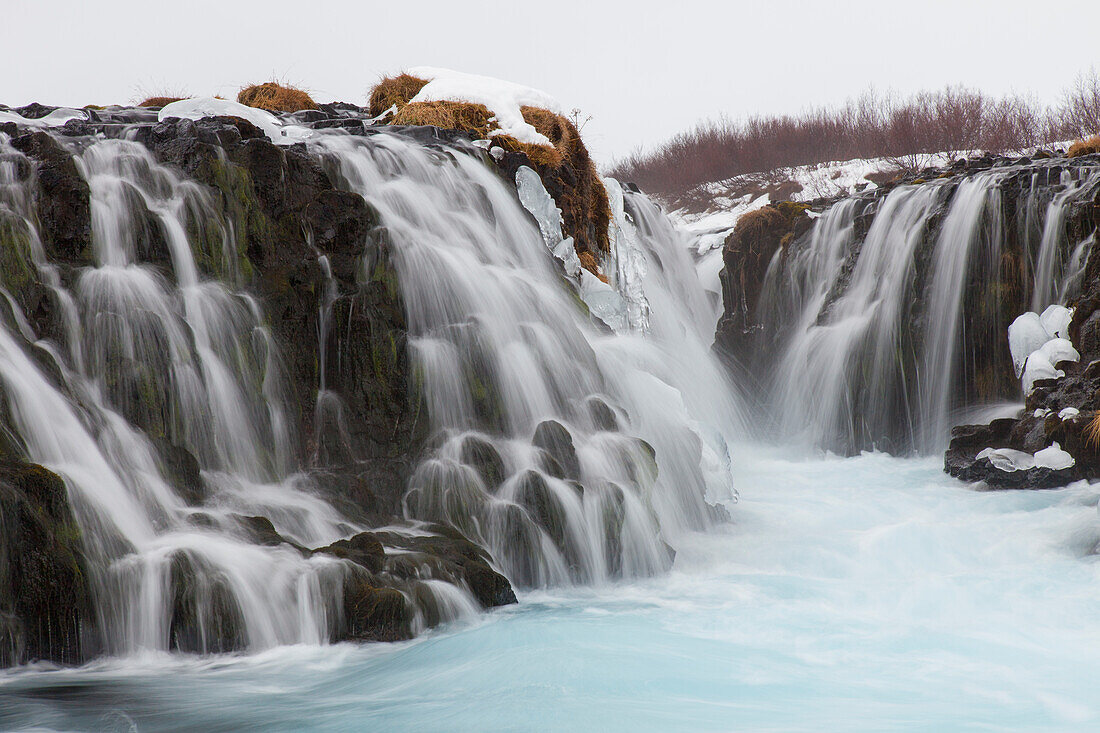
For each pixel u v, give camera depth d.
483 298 11.33
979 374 16.48
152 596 6.81
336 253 10.28
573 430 10.65
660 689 6.28
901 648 7.25
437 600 7.65
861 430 17.95
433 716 5.77
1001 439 14.06
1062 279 15.55
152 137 10.05
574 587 9.12
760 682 6.47
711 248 26.02
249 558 7.23
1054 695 6.25
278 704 5.97
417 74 17.23
